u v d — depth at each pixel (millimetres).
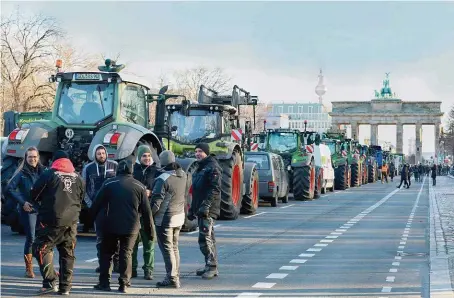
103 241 12984
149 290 13211
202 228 14719
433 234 24062
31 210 14062
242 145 29266
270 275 15242
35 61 65625
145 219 13055
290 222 27875
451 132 129375
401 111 187125
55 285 12797
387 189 65188
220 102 31156
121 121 20500
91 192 16781
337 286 14039
